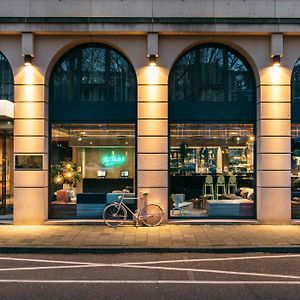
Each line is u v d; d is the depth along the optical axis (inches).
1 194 467.5
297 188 450.3
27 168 436.8
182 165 455.5
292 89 453.4
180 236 379.2
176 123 455.2
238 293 231.1
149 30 429.1
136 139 451.8
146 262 305.0
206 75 458.6
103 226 429.7
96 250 336.2
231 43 445.4
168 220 442.3
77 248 336.8
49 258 319.0
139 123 438.9
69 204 457.1
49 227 424.2
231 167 457.1
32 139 437.4
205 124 456.8
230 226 428.1
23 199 436.5
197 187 456.1
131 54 439.5
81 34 436.8
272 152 436.8
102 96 457.7
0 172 473.7
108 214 442.0
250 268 286.7
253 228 416.8
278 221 436.5
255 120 453.4
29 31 429.1
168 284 248.8
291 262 303.7
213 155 457.1
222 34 436.8
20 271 279.7
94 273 274.2
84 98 457.7
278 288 239.9
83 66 459.2
